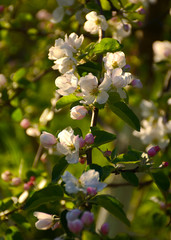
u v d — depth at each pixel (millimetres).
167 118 1328
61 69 961
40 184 1181
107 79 924
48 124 1322
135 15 1092
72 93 949
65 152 928
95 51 973
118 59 955
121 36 1192
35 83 1386
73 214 871
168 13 1476
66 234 905
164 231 1391
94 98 930
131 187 1384
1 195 1443
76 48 970
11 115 1281
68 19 1191
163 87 1412
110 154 957
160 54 1400
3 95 1264
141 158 964
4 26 1403
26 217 1104
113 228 1363
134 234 1402
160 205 1249
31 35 1404
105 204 906
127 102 962
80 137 936
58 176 937
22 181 1206
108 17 1078
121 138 1416
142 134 1308
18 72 1316
